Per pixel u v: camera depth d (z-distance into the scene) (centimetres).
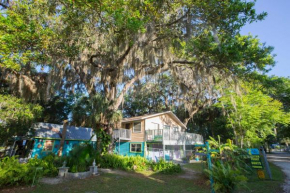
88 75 1320
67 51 838
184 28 880
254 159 860
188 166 1316
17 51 665
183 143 1791
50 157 948
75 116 1465
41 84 1199
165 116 2020
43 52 755
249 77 921
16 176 596
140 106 2716
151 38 863
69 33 840
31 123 1151
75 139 1717
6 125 1006
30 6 775
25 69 1009
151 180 789
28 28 659
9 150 1336
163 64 1202
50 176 761
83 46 893
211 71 981
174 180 802
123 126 1945
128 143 1791
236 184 554
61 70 1061
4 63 650
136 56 1095
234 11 707
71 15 780
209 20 773
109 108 1233
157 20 866
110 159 1069
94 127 1258
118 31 831
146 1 728
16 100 1038
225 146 838
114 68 1185
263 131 1442
